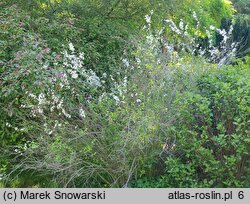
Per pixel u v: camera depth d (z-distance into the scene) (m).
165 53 5.71
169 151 4.06
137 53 5.31
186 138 3.77
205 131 3.67
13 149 4.88
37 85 4.59
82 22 6.42
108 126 4.38
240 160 3.66
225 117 3.78
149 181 4.10
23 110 4.82
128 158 4.10
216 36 8.79
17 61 4.73
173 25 6.44
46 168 4.36
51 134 4.66
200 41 7.63
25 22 5.46
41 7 6.54
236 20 10.12
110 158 4.18
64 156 4.14
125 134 4.05
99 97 4.96
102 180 4.34
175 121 4.07
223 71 4.40
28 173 4.71
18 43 5.06
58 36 5.80
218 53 6.40
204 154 3.65
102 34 6.35
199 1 7.89
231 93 3.68
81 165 4.28
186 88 4.59
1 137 4.81
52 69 4.73
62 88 4.89
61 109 4.83
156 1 6.94
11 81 4.74
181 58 5.51
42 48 5.27
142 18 7.08
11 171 4.48
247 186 3.70
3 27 5.07
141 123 4.07
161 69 5.04
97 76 5.88
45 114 4.80
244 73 4.45
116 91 5.11
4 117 4.82
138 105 4.51
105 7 6.84
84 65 5.96
